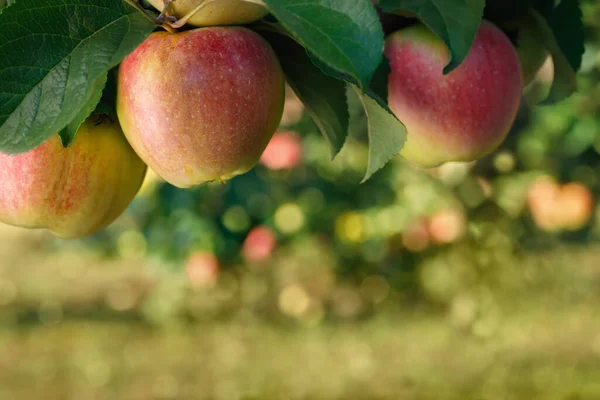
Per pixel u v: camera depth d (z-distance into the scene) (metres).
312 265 6.06
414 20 1.28
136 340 6.64
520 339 5.92
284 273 6.27
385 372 5.74
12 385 5.80
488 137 1.30
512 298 5.98
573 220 5.20
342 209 5.50
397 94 1.27
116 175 1.17
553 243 6.45
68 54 0.90
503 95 1.27
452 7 0.94
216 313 6.60
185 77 1.01
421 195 5.23
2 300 7.88
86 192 1.16
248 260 5.52
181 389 5.62
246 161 1.08
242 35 1.04
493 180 5.00
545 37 1.29
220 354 6.18
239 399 5.46
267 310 6.68
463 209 5.20
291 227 5.42
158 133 1.03
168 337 6.66
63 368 6.12
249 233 5.37
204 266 5.35
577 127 4.82
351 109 4.16
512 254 5.57
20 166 1.13
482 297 5.80
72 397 5.55
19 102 0.87
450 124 1.26
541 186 5.02
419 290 6.39
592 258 7.10
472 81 1.24
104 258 9.33
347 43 0.77
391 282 6.10
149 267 6.20
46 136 0.86
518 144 4.88
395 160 5.18
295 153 4.95
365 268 6.00
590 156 5.27
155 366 6.09
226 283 5.82
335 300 6.65
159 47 1.02
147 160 1.08
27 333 6.96
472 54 1.24
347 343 6.23
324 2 0.78
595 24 3.26
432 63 1.24
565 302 6.38
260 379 5.75
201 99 1.01
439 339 6.16
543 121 4.83
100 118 1.12
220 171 1.08
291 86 1.15
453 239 5.27
